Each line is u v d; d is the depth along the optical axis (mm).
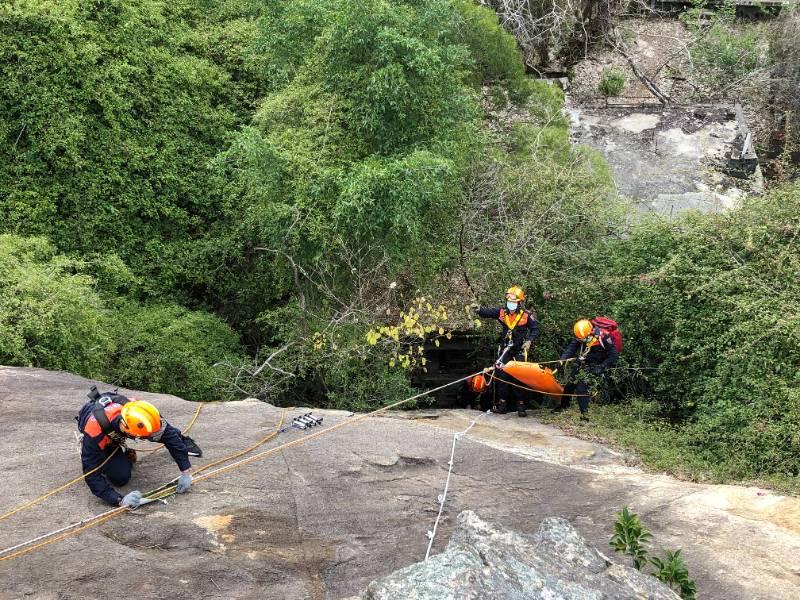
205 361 11719
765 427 7891
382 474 6031
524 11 22438
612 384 11109
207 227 14500
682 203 15461
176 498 5254
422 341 11797
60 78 12664
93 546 4551
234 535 4883
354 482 5824
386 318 11773
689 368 10070
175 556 4590
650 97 22641
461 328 11805
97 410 4984
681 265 9961
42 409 6586
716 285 9289
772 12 24047
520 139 15242
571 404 9961
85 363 9531
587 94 22812
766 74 21969
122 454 5301
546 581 3668
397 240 10922
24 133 12602
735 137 17656
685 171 16531
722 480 7480
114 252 13039
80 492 5211
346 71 11664
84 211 12875
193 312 13289
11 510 4898
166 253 13641
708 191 15844
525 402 10797
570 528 4324
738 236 9828
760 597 4668
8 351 8359
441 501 5707
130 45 13945
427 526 5352
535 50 22969
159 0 15555
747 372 8805
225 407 7320
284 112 12180
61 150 12750
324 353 10914
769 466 7773
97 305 10234
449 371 13352
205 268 13891
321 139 11320
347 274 11641
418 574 3672
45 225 12477
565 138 14992
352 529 5195
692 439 8531
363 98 11414
